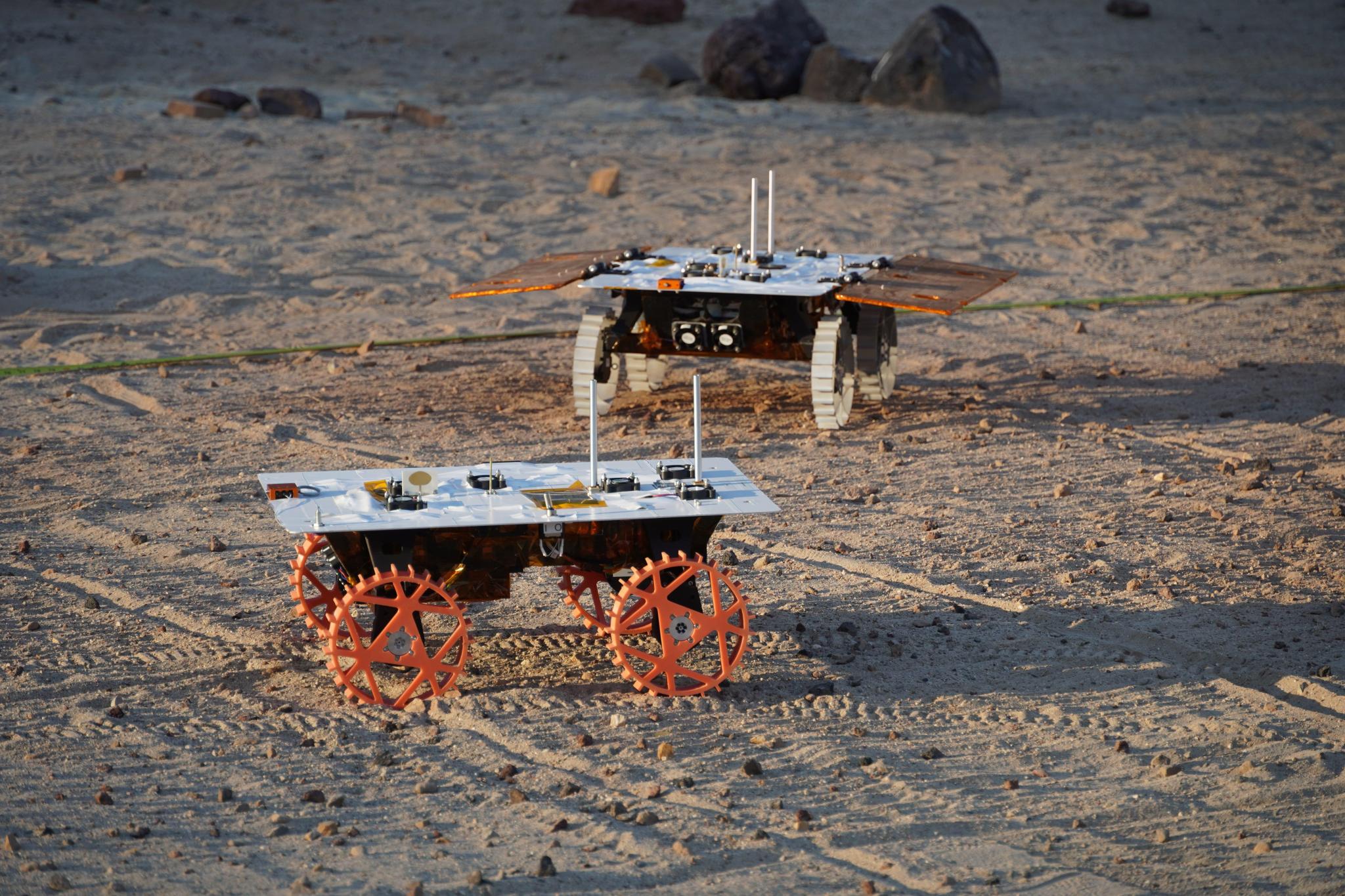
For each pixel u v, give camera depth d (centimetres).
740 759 777
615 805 717
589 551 853
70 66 3612
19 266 2131
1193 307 2078
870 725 820
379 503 813
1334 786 754
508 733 802
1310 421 1500
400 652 829
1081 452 1388
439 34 4512
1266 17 5134
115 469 1308
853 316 1544
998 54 4550
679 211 2608
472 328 1922
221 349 1783
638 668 892
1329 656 918
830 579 1055
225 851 677
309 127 3191
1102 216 2661
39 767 759
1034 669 903
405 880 652
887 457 1371
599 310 1511
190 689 864
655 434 1445
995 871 665
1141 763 779
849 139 3350
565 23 4684
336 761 773
